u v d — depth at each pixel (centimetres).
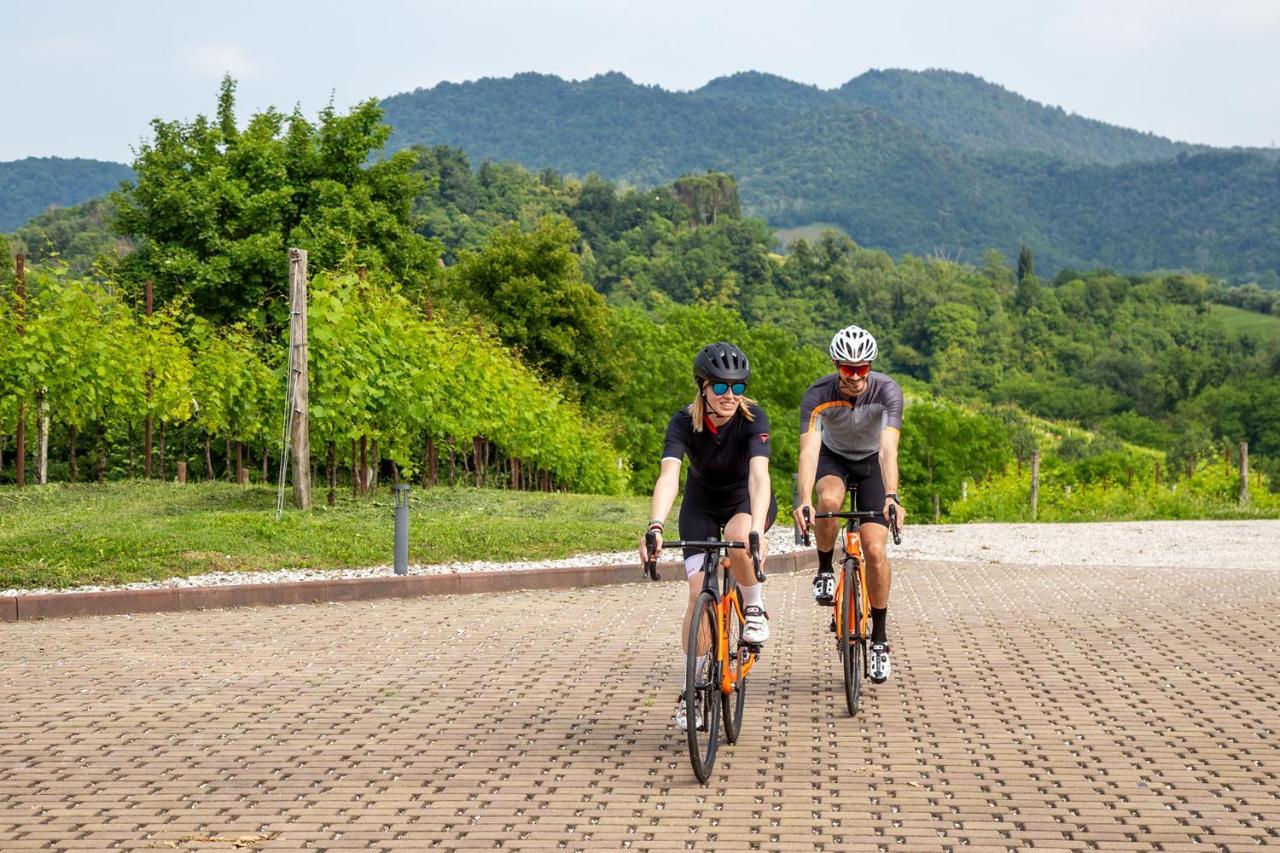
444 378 2242
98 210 10800
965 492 4597
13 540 1353
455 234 19275
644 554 610
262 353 2381
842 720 723
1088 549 1836
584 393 5131
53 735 692
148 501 1789
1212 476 3594
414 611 1165
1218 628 1048
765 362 6575
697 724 593
